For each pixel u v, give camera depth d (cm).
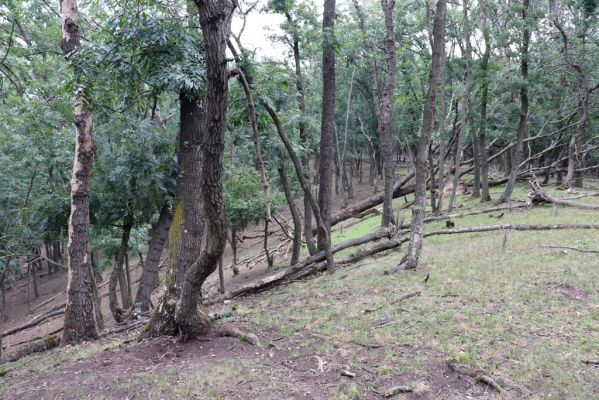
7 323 2078
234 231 1684
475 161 2005
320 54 2472
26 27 1379
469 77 1616
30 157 1175
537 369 461
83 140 835
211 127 528
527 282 734
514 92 1662
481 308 641
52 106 1150
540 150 2528
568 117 1866
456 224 1427
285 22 1384
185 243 731
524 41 1581
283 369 522
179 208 788
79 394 498
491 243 1057
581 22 1700
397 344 553
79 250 835
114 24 780
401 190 2325
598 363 462
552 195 1744
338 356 541
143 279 1208
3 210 1366
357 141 3300
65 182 1276
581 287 688
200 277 610
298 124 1418
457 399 424
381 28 1952
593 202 1509
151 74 838
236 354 582
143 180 1087
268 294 1072
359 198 3319
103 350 673
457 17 1791
